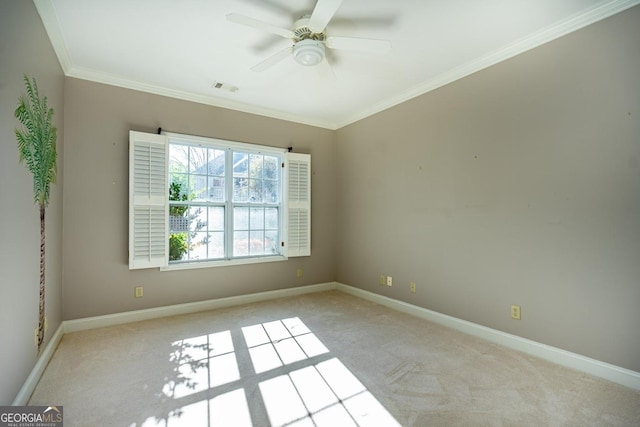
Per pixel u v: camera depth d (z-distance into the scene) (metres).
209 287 3.63
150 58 2.73
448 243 3.07
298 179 4.23
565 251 2.26
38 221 2.03
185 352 2.47
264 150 4.04
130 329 2.96
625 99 1.99
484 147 2.77
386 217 3.80
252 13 2.12
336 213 4.64
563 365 2.25
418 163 3.39
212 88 3.36
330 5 1.75
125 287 3.15
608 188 2.07
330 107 3.96
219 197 3.78
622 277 2.01
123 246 3.14
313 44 2.14
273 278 4.11
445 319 3.08
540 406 1.77
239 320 3.23
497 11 2.10
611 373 2.03
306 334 2.86
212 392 1.92
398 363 2.30
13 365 1.60
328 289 4.58
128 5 2.02
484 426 1.60
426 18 2.18
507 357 2.39
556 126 2.31
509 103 2.59
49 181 2.31
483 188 2.78
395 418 1.67
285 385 2.00
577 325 2.20
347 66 2.88
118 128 3.13
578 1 2.01
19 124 1.68
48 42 2.24
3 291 1.48
